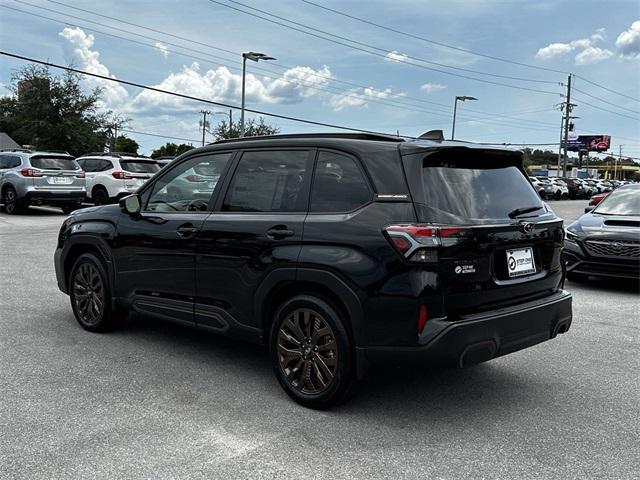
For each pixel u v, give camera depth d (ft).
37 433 11.71
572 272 28.09
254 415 12.78
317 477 10.19
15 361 16.06
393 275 11.78
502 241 12.67
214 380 14.88
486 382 15.15
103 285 18.29
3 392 13.83
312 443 11.49
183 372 15.43
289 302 13.39
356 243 12.25
